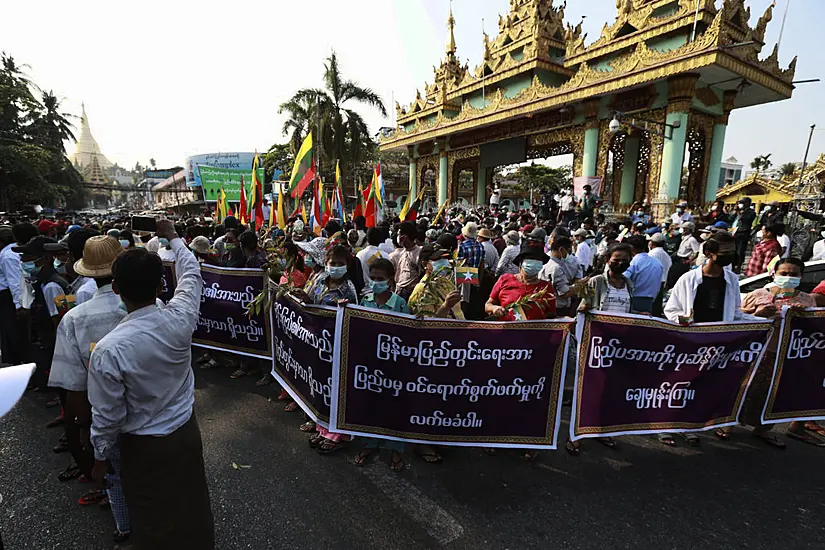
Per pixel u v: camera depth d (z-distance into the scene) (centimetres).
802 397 379
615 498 312
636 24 1886
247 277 499
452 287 363
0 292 462
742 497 313
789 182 3141
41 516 291
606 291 412
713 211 1448
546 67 2264
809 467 352
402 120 3338
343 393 338
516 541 270
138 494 211
